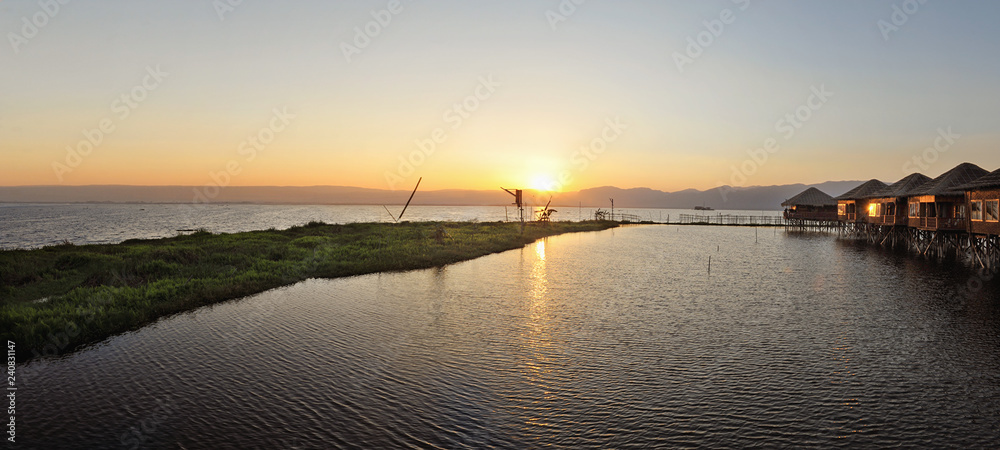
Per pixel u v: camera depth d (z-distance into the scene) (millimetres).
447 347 10812
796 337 11828
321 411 7500
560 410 7594
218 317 13484
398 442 6562
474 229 48031
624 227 71500
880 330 12508
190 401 7844
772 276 22141
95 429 6895
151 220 92312
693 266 25734
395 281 19859
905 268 24938
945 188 28750
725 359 10117
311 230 41938
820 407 7773
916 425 7180
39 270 18047
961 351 10711
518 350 10633
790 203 68312
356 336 11641
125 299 14266
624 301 16125
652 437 6754
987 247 24438
